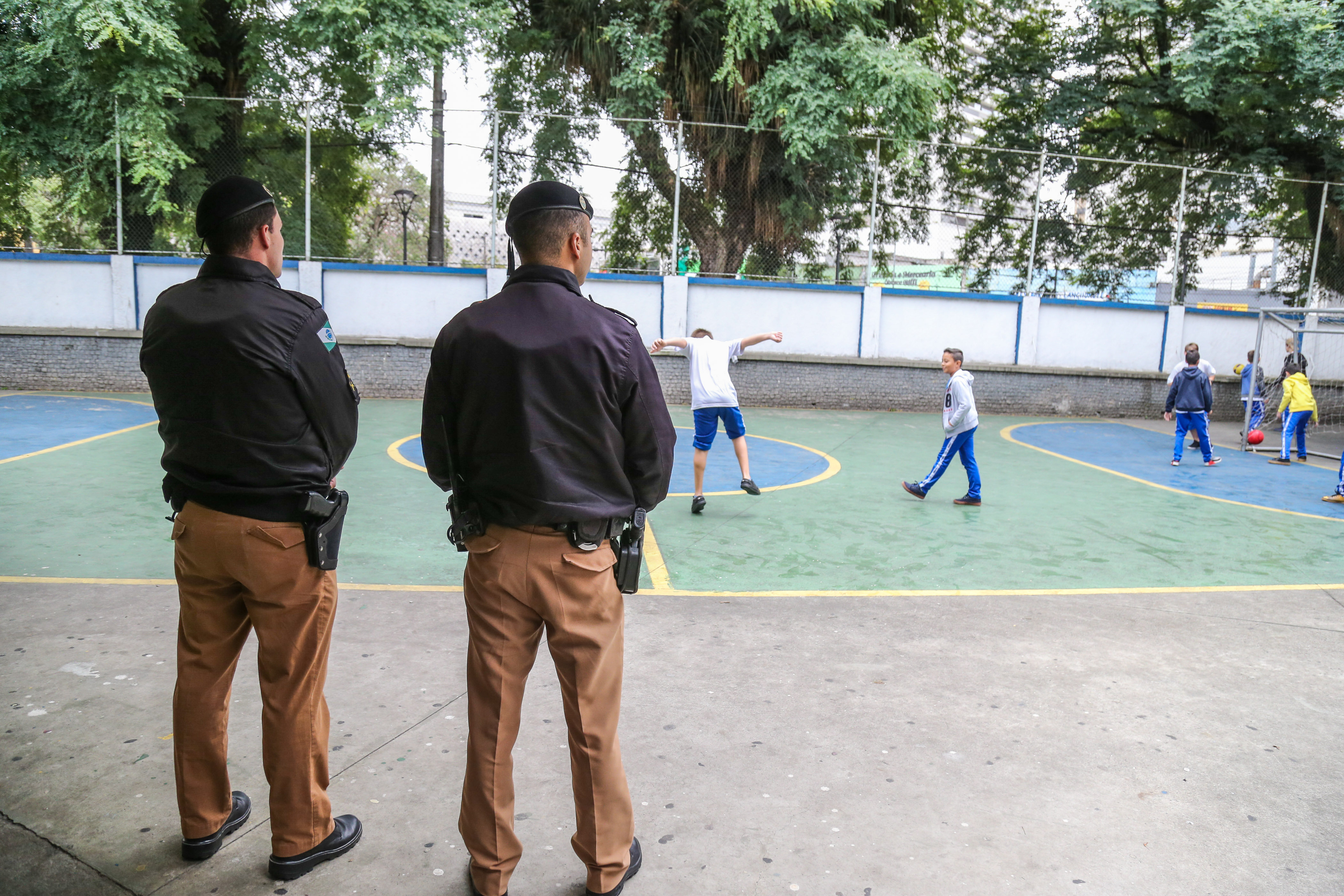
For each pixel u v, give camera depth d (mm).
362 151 14352
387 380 14562
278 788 2312
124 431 10086
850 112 14070
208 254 2209
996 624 4547
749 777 2941
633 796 2803
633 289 14750
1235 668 4027
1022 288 16219
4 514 6195
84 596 4527
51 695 3379
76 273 14086
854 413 15000
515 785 2861
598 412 2066
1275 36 14586
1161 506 7941
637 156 14445
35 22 12547
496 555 2100
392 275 14477
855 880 2414
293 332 2133
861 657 4035
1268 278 17688
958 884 2404
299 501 2184
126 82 12898
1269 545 6539
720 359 6914
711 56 14820
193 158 13672
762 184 14992
